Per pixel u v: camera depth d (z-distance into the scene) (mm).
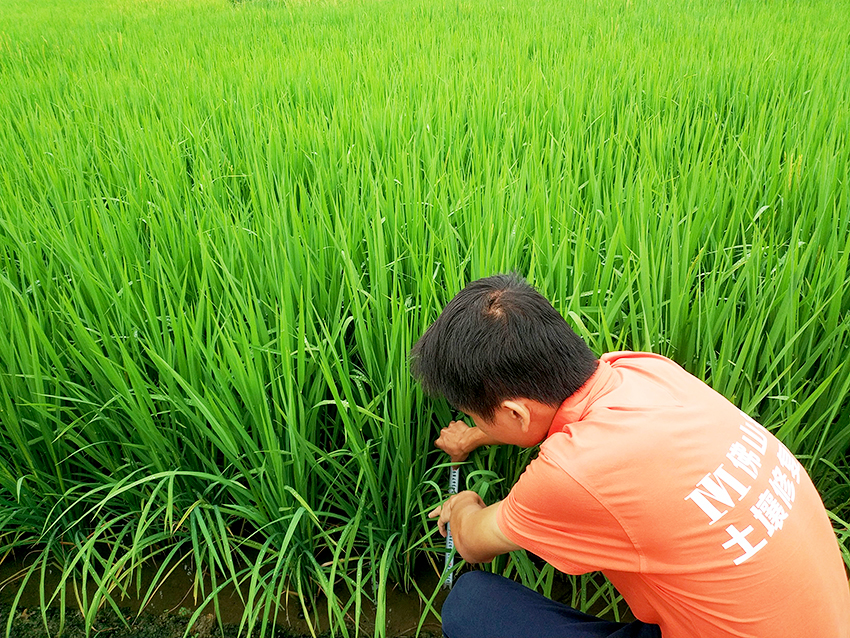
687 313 2150
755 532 1207
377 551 2148
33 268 2447
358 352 2271
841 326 2025
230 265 2457
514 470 2119
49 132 3984
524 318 1312
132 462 2162
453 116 3953
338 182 3203
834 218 2410
